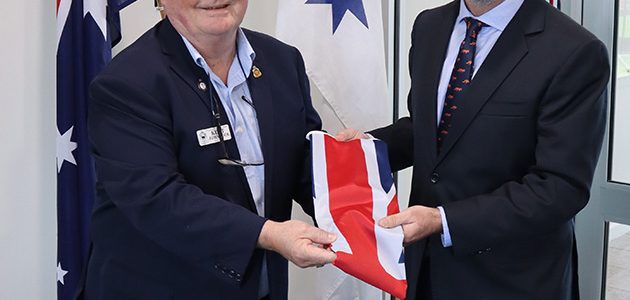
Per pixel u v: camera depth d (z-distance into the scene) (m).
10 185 2.03
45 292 2.15
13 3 1.96
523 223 1.38
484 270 1.49
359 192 1.42
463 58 1.48
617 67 2.47
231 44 1.40
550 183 1.37
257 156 1.43
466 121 1.43
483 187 1.45
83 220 1.98
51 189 2.11
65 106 1.91
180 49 1.37
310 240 1.23
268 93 1.46
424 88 1.55
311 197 1.55
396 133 1.74
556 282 1.50
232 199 1.39
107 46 1.95
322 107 2.25
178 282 1.39
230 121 1.40
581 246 2.67
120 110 1.31
